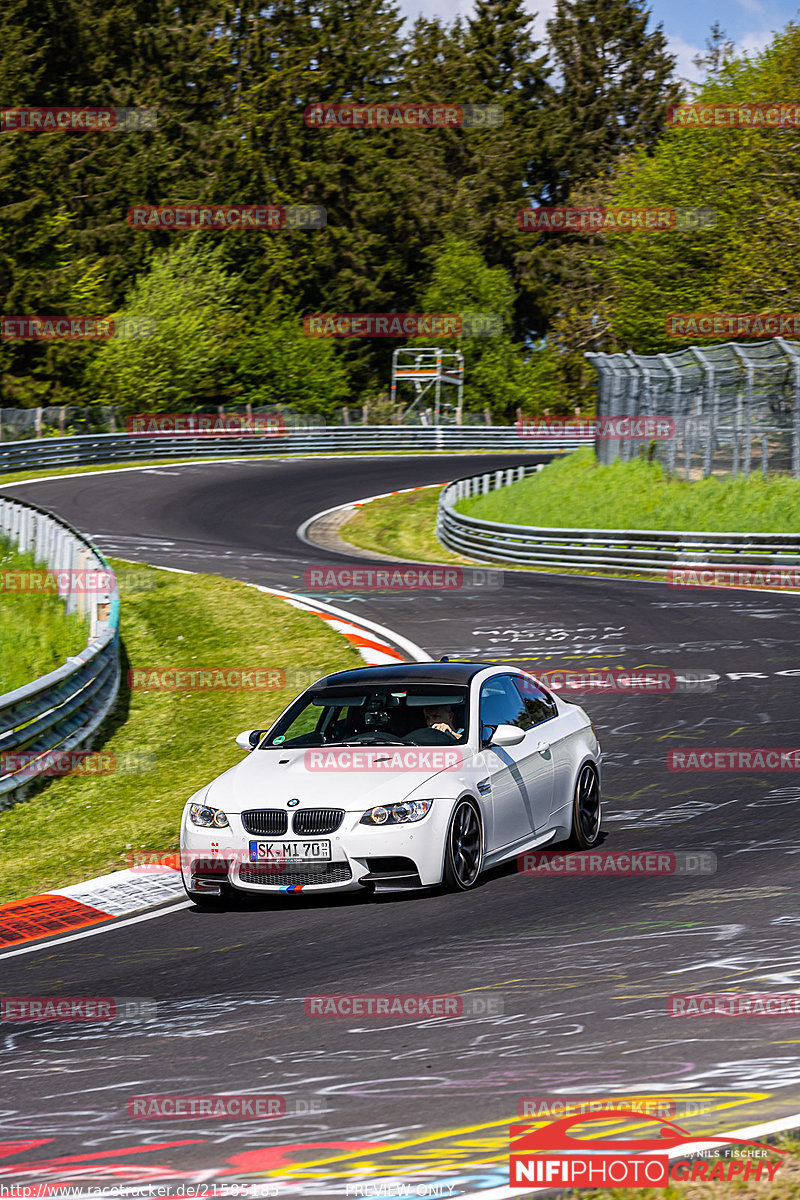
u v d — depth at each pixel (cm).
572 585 5600
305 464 11675
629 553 6178
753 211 10325
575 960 1516
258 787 1903
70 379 13150
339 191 18075
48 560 5094
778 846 1991
